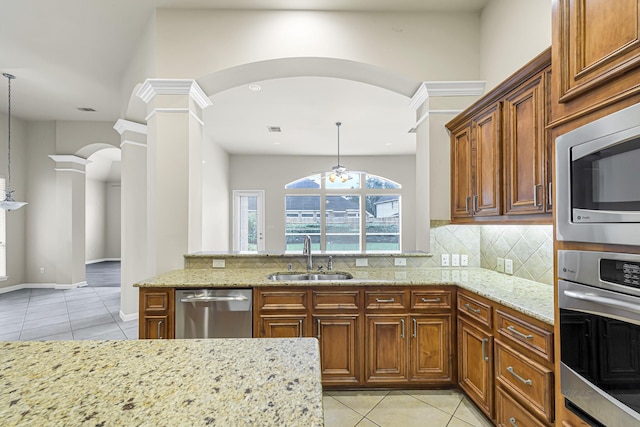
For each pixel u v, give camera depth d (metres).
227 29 2.96
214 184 7.00
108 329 4.02
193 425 0.65
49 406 0.71
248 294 2.41
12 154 5.89
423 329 2.43
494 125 2.31
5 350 1.03
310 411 0.70
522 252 2.50
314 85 4.27
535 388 1.61
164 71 2.94
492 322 2.00
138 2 2.86
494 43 2.78
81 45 3.50
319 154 8.34
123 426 0.64
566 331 1.24
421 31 3.01
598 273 1.10
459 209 2.82
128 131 4.50
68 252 6.21
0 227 5.80
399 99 4.77
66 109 5.52
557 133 1.29
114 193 11.85
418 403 2.32
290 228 8.48
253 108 5.10
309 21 2.98
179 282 2.41
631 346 0.99
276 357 0.98
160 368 0.90
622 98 1.01
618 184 1.02
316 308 2.42
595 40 1.10
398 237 8.57
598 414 1.10
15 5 2.85
